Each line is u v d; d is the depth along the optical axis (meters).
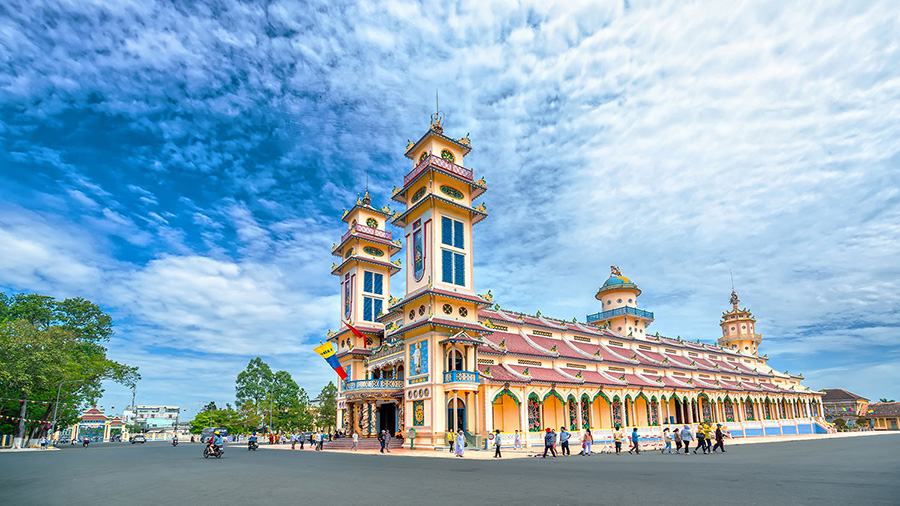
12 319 72.69
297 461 32.84
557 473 21.83
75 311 80.81
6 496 17.20
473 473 22.31
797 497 13.79
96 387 77.12
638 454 37.22
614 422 61.25
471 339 46.72
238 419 104.50
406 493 15.85
